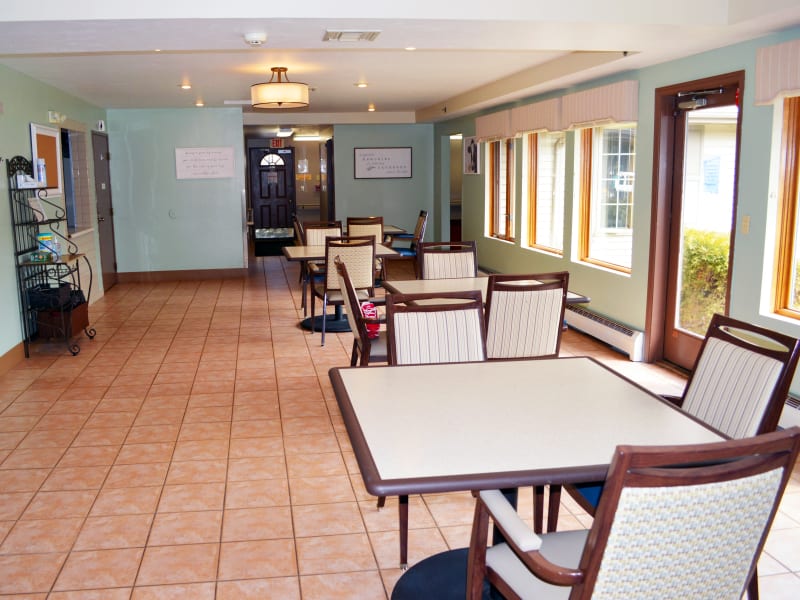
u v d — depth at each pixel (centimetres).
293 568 278
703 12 377
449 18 350
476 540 202
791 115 405
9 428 426
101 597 258
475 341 326
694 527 156
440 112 986
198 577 271
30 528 308
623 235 612
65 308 604
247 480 355
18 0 326
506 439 209
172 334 667
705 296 507
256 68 628
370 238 619
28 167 591
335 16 341
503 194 911
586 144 662
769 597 257
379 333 472
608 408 237
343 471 365
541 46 430
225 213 998
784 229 417
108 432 419
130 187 969
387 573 275
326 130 1305
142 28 352
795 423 387
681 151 520
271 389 499
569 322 668
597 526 150
